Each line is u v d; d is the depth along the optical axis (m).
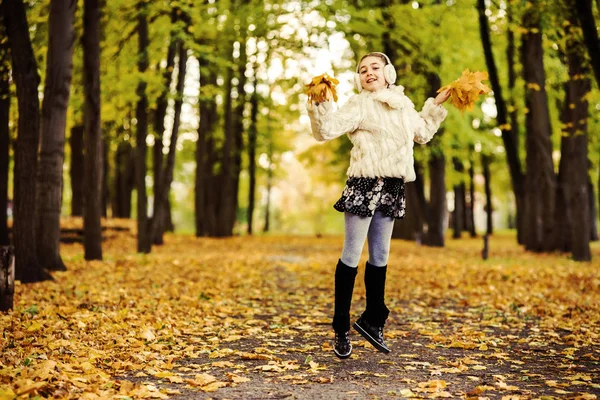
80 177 26.67
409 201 28.81
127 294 8.82
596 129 19.03
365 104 4.55
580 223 15.61
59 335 5.68
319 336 6.23
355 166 4.57
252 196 33.16
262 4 18.73
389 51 18.62
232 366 4.84
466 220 43.34
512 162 18.20
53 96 11.16
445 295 9.56
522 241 25.72
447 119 19.55
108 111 17.91
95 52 13.23
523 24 14.59
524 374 4.68
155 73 17.25
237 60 25.78
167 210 34.09
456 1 17.06
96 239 13.80
